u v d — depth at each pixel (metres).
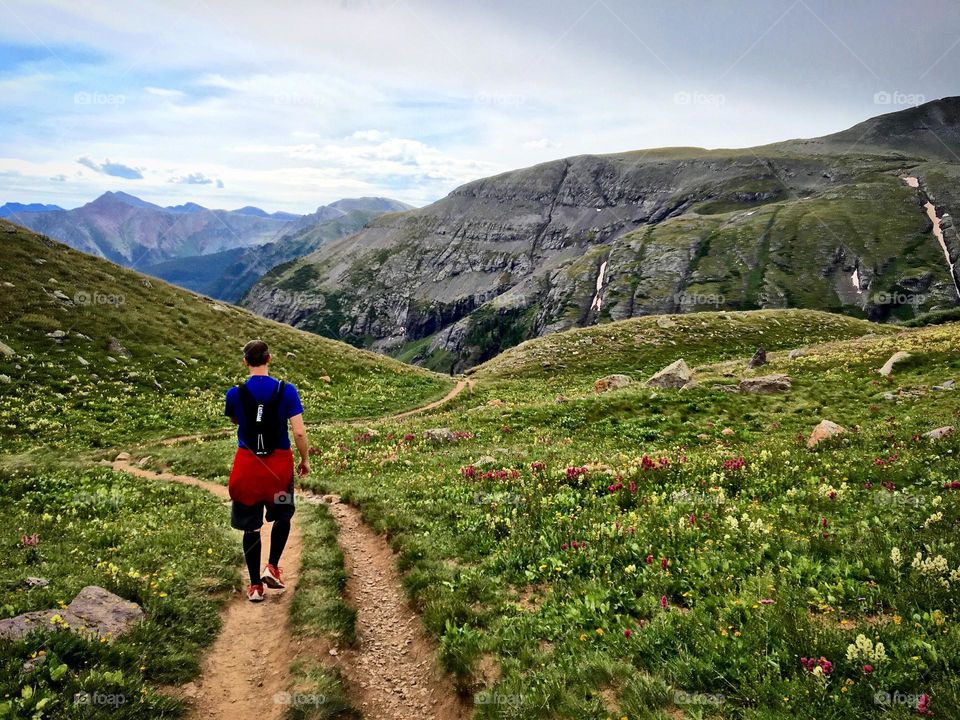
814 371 34.78
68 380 37.28
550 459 20.23
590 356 68.62
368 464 23.34
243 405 8.00
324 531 11.80
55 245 55.66
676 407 28.33
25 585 7.88
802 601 6.49
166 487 17.53
